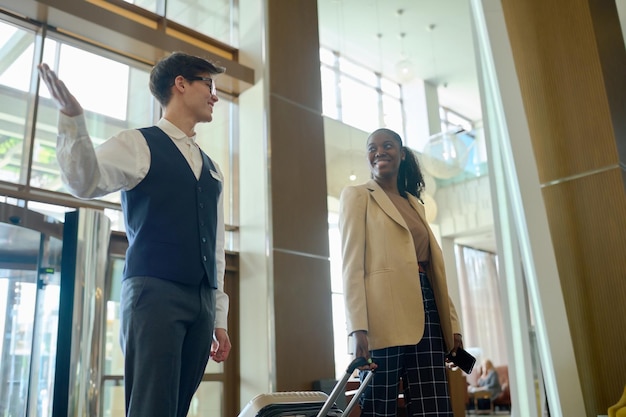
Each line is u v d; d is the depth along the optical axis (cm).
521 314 282
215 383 463
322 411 153
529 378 273
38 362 254
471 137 507
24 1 400
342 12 569
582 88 312
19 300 277
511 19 343
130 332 125
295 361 459
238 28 555
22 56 411
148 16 493
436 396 170
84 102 443
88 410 206
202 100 157
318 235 503
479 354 773
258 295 472
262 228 482
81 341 209
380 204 188
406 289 174
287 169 498
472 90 518
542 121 322
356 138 532
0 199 371
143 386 120
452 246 514
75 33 441
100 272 220
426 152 502
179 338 128
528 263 274
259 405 163
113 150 131
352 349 172
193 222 139
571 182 307
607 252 290
